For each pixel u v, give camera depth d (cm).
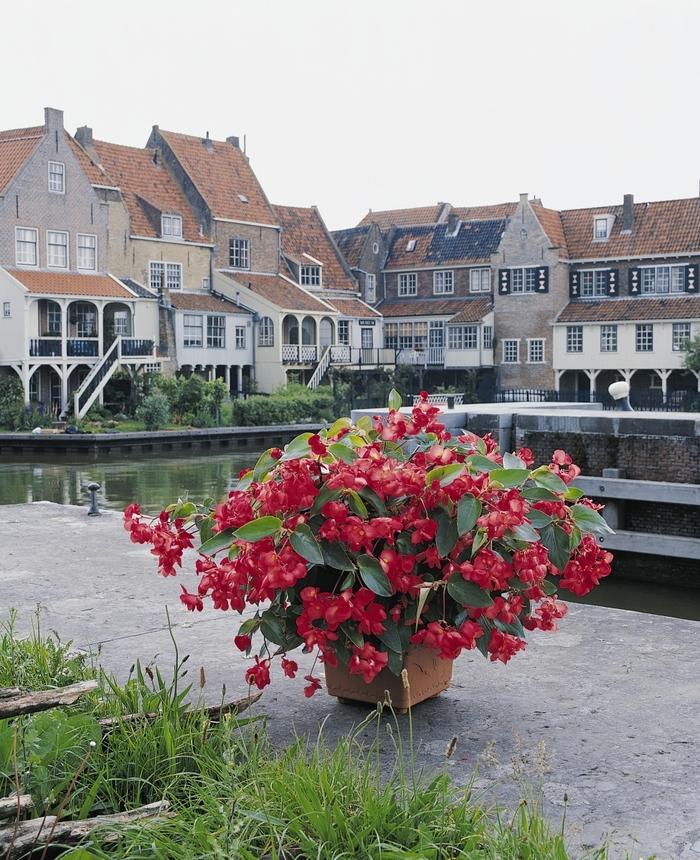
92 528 1165
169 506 504
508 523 425
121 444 3553
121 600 793
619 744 471
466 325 5400
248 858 312
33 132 4356
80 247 4425
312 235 5853
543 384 5259
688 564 1299
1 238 4141
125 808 373
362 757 454
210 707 443
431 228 6047
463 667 600
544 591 506
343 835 336
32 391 4228
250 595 454
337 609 427
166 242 4869
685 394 4544
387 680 506
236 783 370
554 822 390
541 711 518
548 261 5191
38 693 370
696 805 405
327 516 432
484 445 509
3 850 318
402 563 439
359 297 5884
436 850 327
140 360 4341
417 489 438
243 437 3950
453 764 448
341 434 486
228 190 5319
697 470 1273
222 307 4938
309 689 469
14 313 4050
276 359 5009
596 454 1359
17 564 945
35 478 2728
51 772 377
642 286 5038
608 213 5256
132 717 415
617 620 712
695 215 5025
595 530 483
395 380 5234
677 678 573
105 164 4912
